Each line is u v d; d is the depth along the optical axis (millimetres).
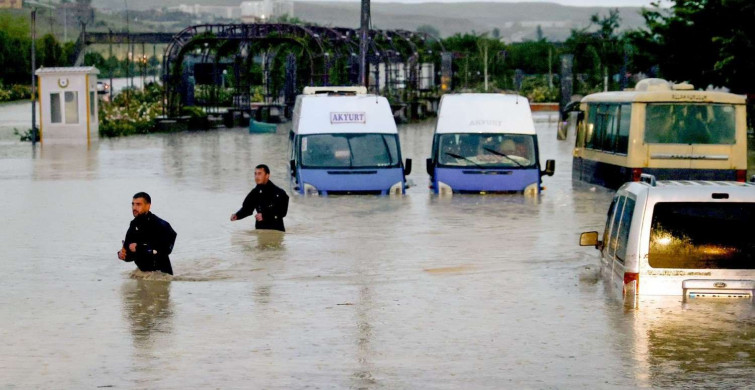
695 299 12742
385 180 28125
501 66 108562
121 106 65500
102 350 11836
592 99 31750
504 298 14727
